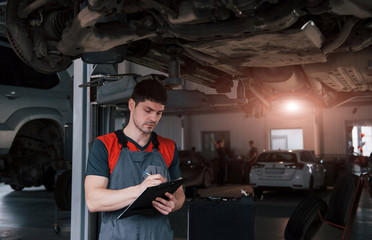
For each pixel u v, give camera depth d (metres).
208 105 4.50
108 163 1.86
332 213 3.92
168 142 2.09
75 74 4.72
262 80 5.27
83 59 3.51
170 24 2.68
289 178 10.17
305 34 2.68
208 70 5.32
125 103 4.60
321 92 6.23
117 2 2.42
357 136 19.41
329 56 4.45
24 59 3.22
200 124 19.50
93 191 1.77
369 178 6.86
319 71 4.68
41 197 11.11
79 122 4.63
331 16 3.00
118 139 1.91
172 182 1.70
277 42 2.87
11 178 9.90
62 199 6.30
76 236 4.50
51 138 10.12
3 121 8.06
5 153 8.16
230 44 2.94
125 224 1.82
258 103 7.39
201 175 12.74
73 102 4.71
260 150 18.05
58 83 9.17
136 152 1.89
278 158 10.66
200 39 2.85
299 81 5.43
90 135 4.53
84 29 2.79
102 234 1.86
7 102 8.14
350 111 16.30
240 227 3.95
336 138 16.45
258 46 2.98
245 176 15.20
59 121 9.20
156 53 4.24
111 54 3.47
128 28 2.86
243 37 2.76
